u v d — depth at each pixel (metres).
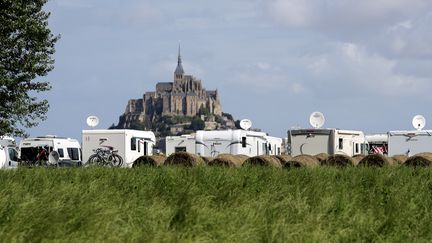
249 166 52.25
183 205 30.94
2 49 76.81
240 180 40.22
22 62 77.19
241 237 26.25
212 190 36.66
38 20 78.38
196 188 36.34
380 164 78.31
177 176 41.50
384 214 32.25
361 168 50.94
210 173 42.53
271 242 25.92
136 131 107.06
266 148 114.94
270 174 45.41
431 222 31.05
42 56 78.44
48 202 29.97
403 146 106.25
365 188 40.81
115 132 105.06
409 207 33.53
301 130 107.19
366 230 28.64
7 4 76.25
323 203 33.06
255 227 27.52
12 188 33.81
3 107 78.44
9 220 26.59
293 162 77.81
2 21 76.25
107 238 25.27
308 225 28.30
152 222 27.88
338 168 52.22
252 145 109.12
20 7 76.56
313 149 106.44
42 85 79.69
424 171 49.31
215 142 107.44
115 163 104.25
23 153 100.69
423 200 36.22
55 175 42.62
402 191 37.88
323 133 106.06
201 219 28.56
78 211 28.08
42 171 44.50
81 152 107.06
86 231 25.83
